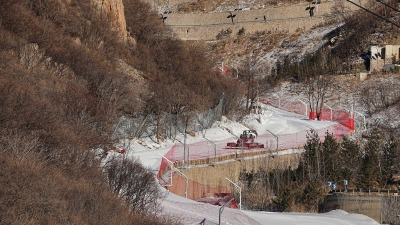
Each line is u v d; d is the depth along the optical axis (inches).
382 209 3363.7
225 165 4146.2
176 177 3582.7
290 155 4485.7
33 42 4458.7
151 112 4621.1
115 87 4328.3
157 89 4773.6
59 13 5231.3
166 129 4628.4
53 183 2310.5
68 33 5211.6
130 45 5940.0
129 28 6299.2
